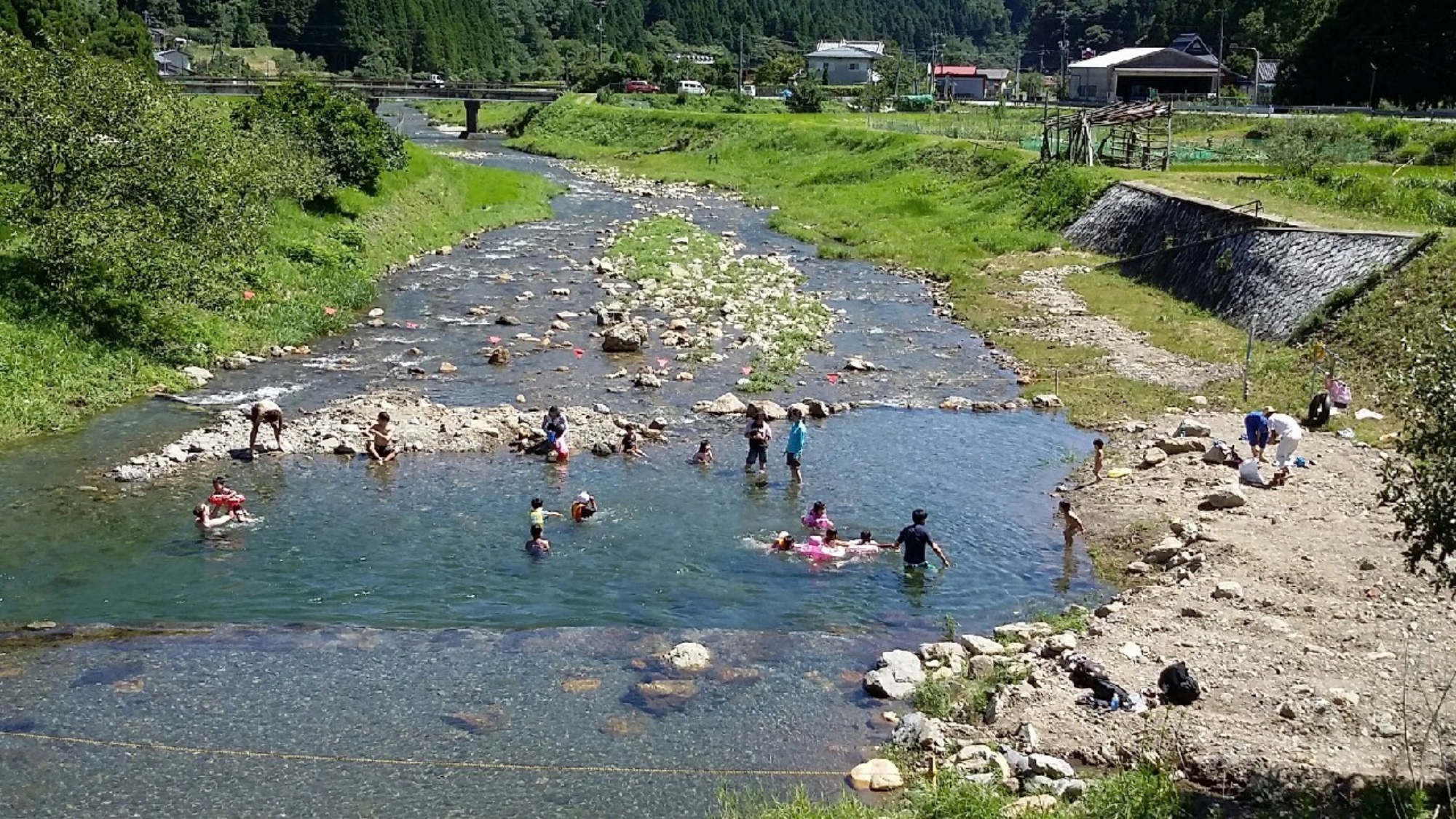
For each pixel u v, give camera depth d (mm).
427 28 187000
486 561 20953
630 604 19406
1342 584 18844
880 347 37938
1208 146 70062
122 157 32750
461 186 68812
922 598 19969
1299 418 28359
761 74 164375
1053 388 32875
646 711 15836
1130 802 12625
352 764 14398
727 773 14320
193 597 19203
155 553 20875
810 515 22812
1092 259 51844
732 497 24484
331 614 18734
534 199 71000
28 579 19672
